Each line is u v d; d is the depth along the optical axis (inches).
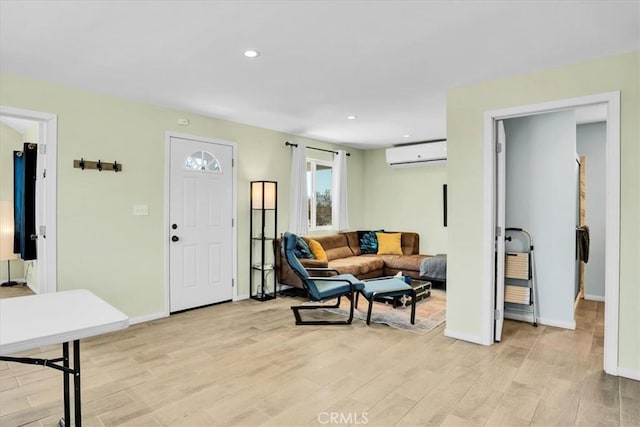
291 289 213.0
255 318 156.7
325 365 109.0
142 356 115.6
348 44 98.7
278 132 209.5
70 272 133.5
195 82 128.2
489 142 125.1
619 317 103.0
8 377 101.5
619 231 103.1
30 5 79.5
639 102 100.6
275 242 192.7
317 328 143.5
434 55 105.0
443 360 112.7
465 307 130.3
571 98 110.6
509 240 157.0
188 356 115.5
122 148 146.1
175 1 78.2
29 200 184.2
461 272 131.0
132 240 149.3
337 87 133.3
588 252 171.5
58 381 99.4
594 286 189.2
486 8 80.4
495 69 115.6
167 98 146.4
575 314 163.0
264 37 94.7
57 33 92.6
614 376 102.5
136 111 150.2
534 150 152.6
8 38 95.2
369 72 118.7
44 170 131.3
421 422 80.1
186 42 97.6
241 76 122.6
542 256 150.6
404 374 103.1
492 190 125.1
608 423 79.9
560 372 104.7
